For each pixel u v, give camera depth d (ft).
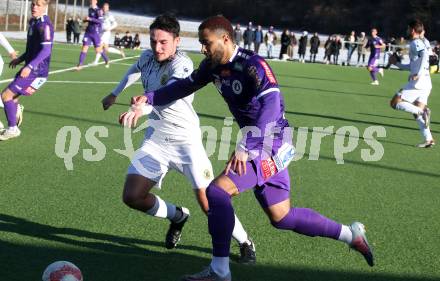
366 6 277.23
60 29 194.08
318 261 18.48
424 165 34.24
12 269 16.40
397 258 19.13
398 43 157.07
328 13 280.92
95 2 79.87
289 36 145.79
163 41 17.39
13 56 34.42
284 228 16.75
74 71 77.36
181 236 19.99
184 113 17.89
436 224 23.04
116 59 102.94
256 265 17.92
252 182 15.75
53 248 18.22
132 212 22.11
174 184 26.50
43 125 38.83
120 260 17.65
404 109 40.19
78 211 21.93
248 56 15.40
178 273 16.99
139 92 60.18
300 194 26.35
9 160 29.14
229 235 15.64
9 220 20.47
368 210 24.48
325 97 68.28
